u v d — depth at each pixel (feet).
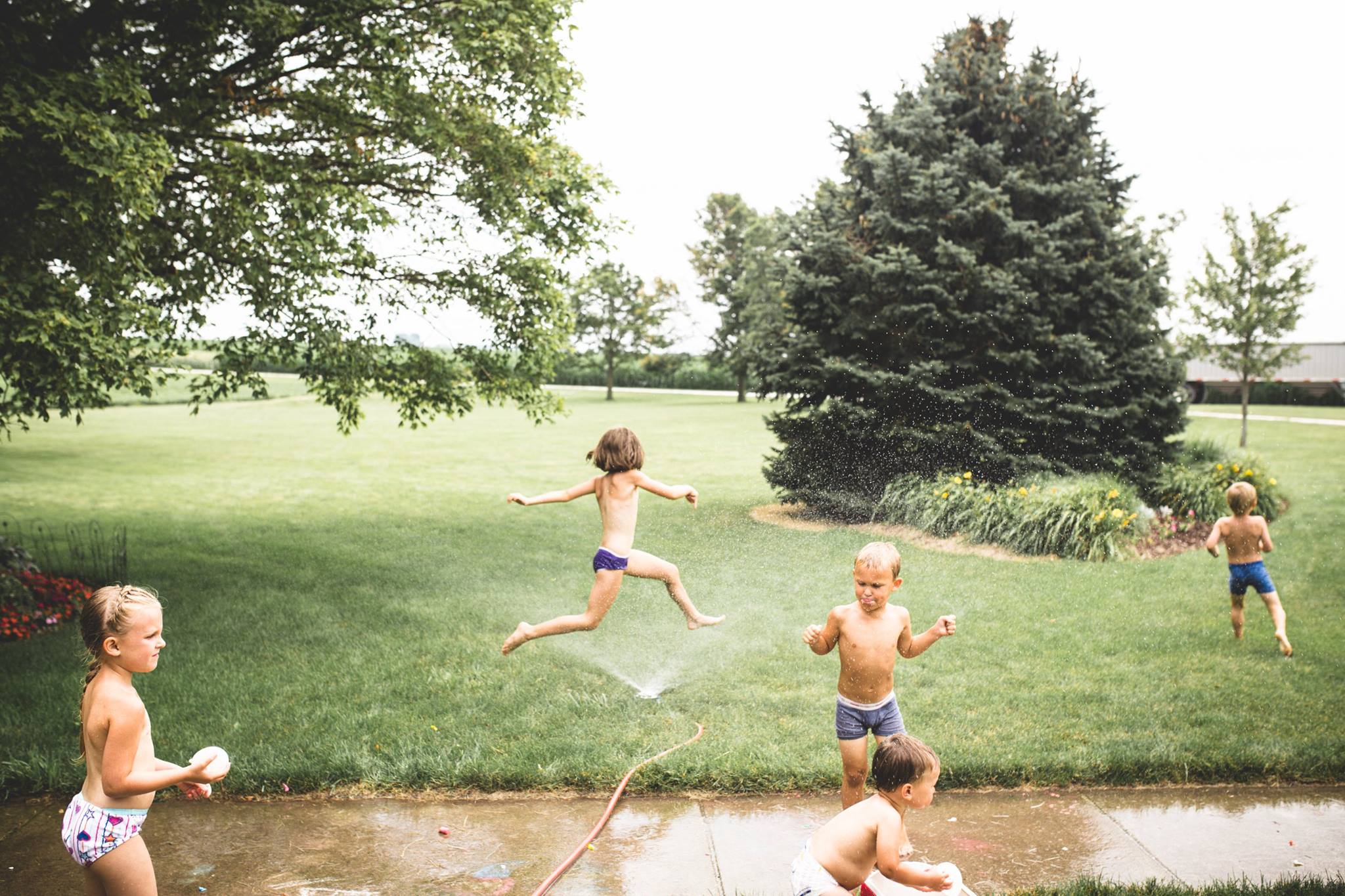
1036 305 42.73
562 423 120.98
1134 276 44.68
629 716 19.12
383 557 37.91
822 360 44.83
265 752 16.74
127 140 20.70
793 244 47.52
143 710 9.69
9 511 49.78
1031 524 36.91
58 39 23.57
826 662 23.00
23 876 12.90
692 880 12.84
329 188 27.45
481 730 18.21
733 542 40.24
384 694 20.48
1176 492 43.47
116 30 24.90
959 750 16.81
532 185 31.76
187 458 78.89
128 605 9.56
